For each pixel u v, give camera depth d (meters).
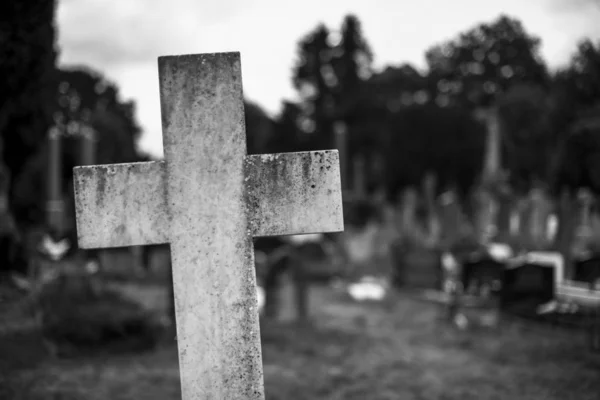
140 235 3.62
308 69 62.19
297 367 8.62
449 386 7.59
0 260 9.70
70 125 33.97
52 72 12.03
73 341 8.48
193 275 3.61
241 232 3.62
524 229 20.78
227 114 3.57
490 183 21.33
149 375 7.48
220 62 3.54
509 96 40.22
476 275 14.10
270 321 12.30
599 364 8.10
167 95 3.55
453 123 45.69
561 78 23.45
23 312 8.13
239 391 3.65
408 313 14.09
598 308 9.60
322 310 14.44
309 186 3.66
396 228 26.45
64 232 15.45
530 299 11.67
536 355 8.96
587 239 16.69
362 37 62.12
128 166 3.60
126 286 17.45
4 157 16.28
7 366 6.76
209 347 3.63
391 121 48.44
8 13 9.76
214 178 3.60
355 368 8.60
